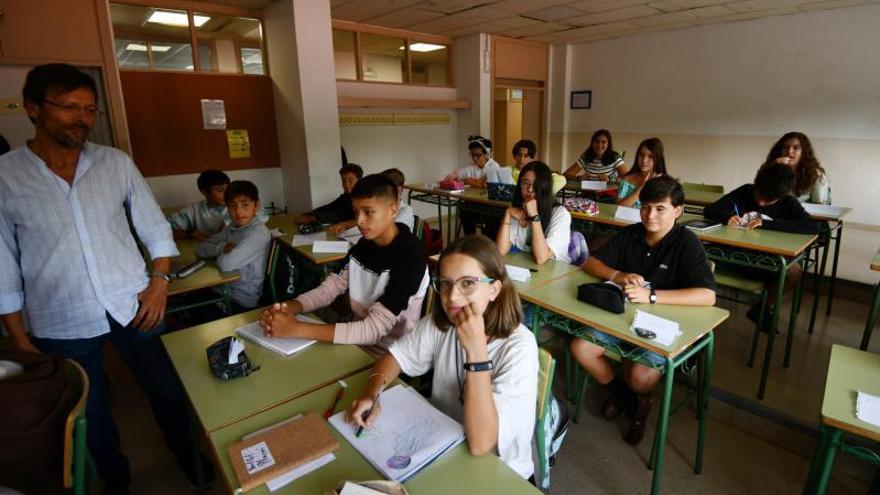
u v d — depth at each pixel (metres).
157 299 1.70
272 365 1.43
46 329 1.51
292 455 0.99
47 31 2.98
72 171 1.49
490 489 0.93
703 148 5.67
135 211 1.70
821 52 4.66
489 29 5.65
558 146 7.19
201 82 4.27
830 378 1.35
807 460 2.00
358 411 1.12
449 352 1.26
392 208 1.73
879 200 4.46
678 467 1.96
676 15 4.89
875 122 4.44
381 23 5.31
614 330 1.67
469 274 1.11
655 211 2.04
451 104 6.16
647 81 6.06
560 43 6.72
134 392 2.54
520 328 1.20
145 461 2.03
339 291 1.90
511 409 1.09
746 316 3.41
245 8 4.41
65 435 1.06
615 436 2.16
